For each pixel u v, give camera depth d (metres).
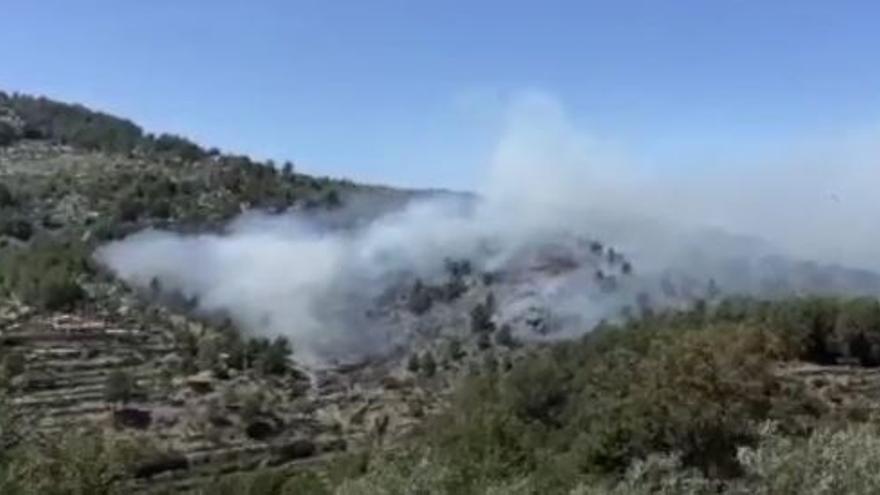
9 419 38.84
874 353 138.12
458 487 39.94
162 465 157.12
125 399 180.88
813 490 23.45
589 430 74.75
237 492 113.88
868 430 25.16
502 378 152.88
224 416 186.25
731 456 61.72
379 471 36.44
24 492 35.97
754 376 77.06
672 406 67.00
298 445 179.00
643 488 38.00
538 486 46.69
